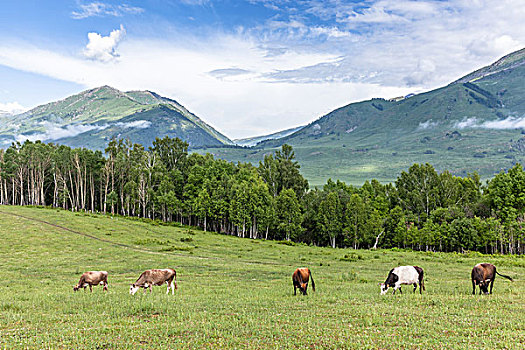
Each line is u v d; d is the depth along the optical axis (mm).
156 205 106500
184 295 22859
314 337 12430
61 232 67688
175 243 66062
